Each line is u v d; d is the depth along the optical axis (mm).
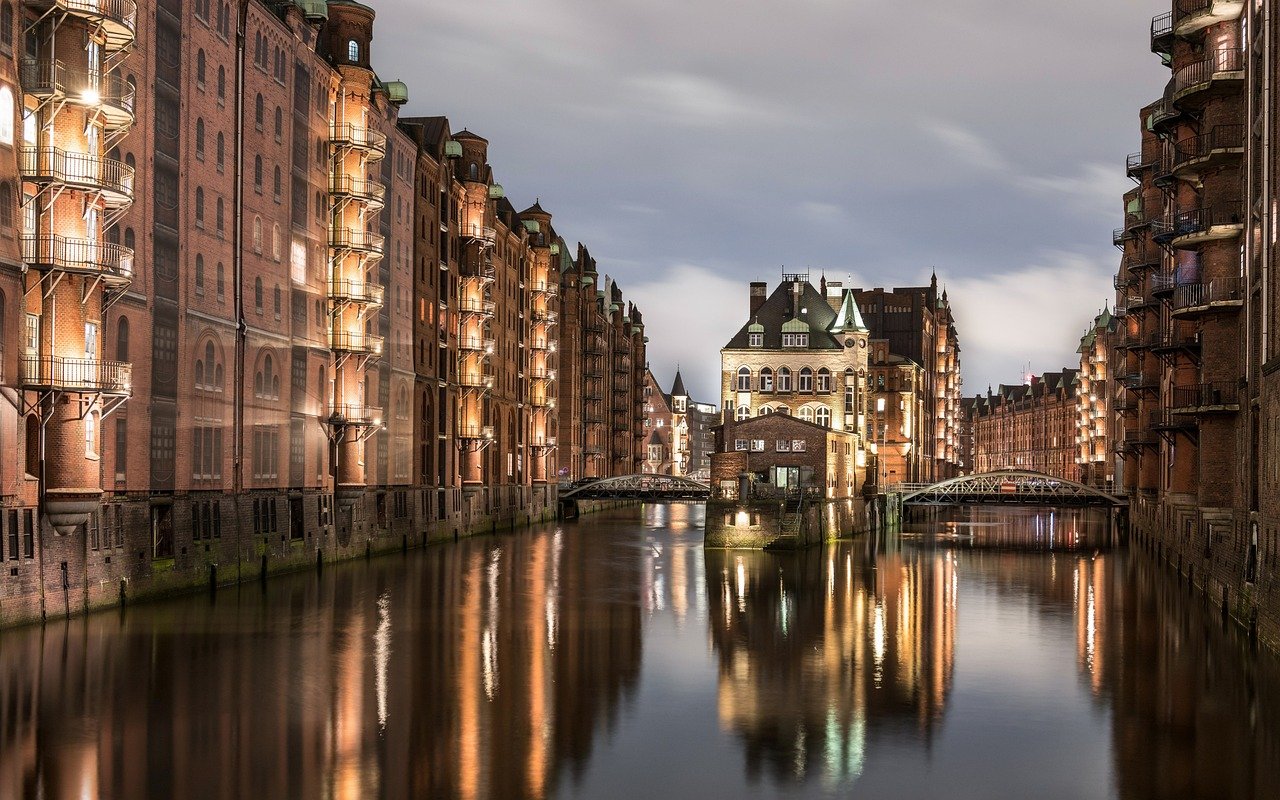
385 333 79312
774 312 123688
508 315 113250
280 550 62969
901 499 121188
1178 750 30281
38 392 42188
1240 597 45938
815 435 96500
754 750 30203
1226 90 52469
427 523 88500
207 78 55938
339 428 71062
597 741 30766
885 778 28062
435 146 91812
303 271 67250
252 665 38812
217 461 56656
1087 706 34906
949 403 184750
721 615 52031
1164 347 62844
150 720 31734
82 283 43875
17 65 41594
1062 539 103312
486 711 33562
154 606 49219
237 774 27406
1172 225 61688
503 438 110750
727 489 86438
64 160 43000
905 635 47094
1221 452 54125
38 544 42844
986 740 31234
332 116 71625
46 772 27312
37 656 38562
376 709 33531
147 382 50250
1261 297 44156
